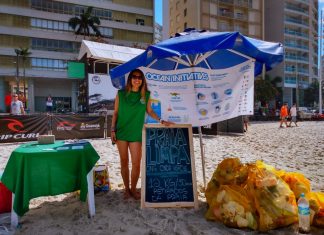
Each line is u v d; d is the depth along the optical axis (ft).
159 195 14.26
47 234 11.61
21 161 11.91
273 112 139.13
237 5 207.62
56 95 184.34
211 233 11.38
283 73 241.76
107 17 191.11
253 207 11.85
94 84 73.41
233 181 13.02
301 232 11.27
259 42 13.53
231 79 15.38
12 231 11.84
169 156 14.71
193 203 14.10
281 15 240.32
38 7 172.96
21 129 38.37
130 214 13.47
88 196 13.19
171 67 15.43
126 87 15.16
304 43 256.11
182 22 214.69
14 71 167.02
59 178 12.39
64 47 178.91
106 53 80.07
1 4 164.04
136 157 15.26
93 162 13.26
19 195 11.93
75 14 182.91
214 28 200.64
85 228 12.12
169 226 12.25
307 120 124.36
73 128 42.37
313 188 17.20
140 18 200.95
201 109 15.30
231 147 36.06
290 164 24.97
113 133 15.39
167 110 15.51
